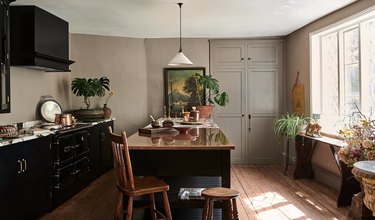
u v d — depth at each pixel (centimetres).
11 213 306
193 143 275
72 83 577
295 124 516
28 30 405
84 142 475
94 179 528
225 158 278
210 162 279
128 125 643
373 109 391
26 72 448
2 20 347
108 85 622
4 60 352
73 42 603
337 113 475
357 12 403
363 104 407
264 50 648
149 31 590
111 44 629
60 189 402
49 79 523
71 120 470
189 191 291
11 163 307
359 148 339
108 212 382
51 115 489
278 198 425
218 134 341
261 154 654
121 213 277
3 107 348
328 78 507
